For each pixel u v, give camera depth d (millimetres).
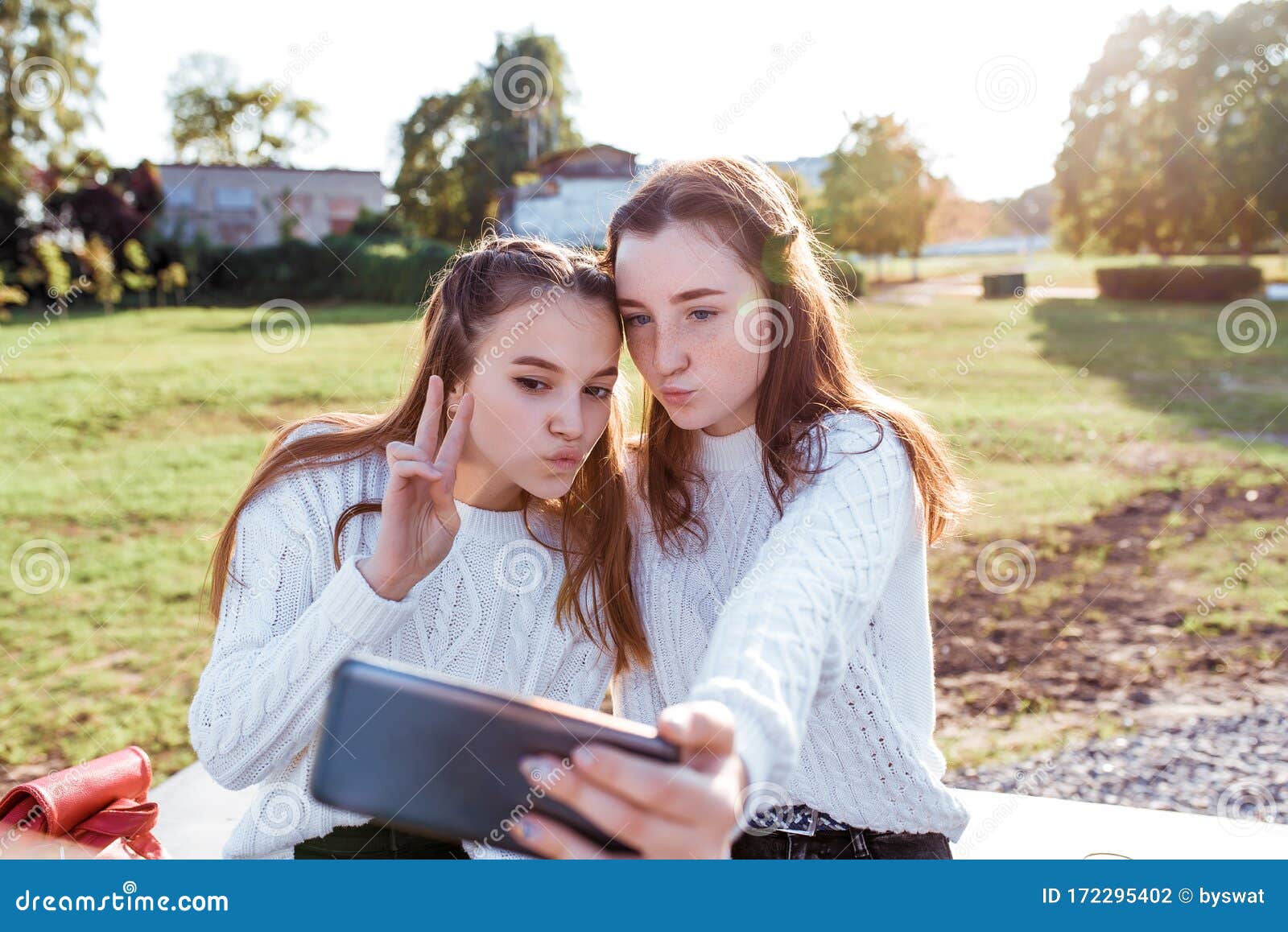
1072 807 2529
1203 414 8234
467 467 1486
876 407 1394
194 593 4977
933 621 4410
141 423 8297
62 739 3486
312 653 1222
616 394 1602
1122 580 4824
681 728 675
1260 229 18688
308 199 20484
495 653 1535
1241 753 3133
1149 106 19141
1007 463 6887
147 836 1701
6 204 15914
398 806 701
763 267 1343
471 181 22516
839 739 1392
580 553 1546
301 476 1444
